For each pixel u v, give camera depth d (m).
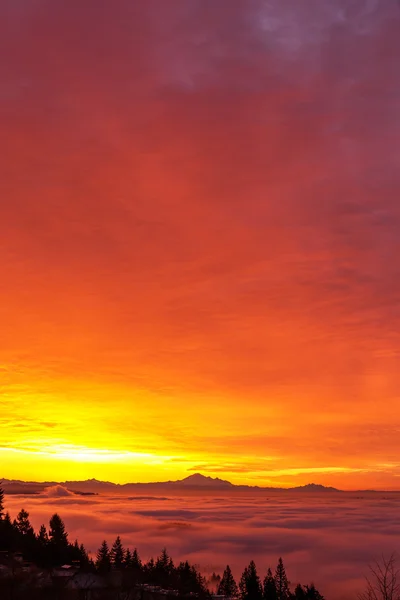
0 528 104.19
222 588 132.62
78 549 108.50
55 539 108.25
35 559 94.81
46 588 73.38
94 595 79.50
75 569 88.81
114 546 122.00
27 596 69.56
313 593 126.81
